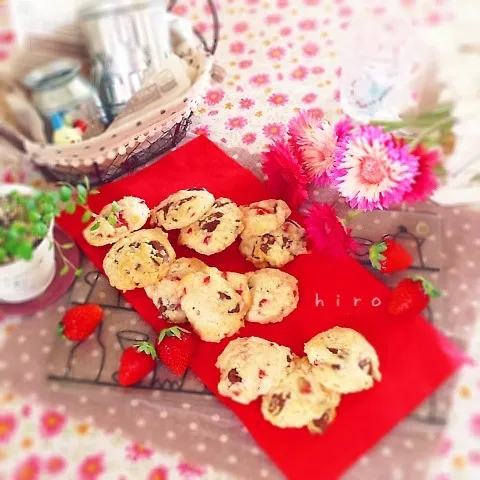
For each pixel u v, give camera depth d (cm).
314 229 44
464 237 46
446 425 37
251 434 37
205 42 59
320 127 46
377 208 48
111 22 43
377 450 36
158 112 46
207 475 36
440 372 39
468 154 45
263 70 59
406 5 53
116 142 45
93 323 42
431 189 41
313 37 61
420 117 45
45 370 41
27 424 38
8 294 42
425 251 46
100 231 46
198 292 41
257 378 38
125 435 38
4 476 36
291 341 42
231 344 40
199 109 56
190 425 38
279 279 43
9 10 44
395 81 49
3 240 36
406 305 41
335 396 38
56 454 37
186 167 52
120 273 43
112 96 45
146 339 42
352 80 51
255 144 53
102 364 41
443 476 35
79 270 45
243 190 50
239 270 45
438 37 49
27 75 41
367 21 52
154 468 36
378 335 41
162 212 47
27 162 51
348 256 46
